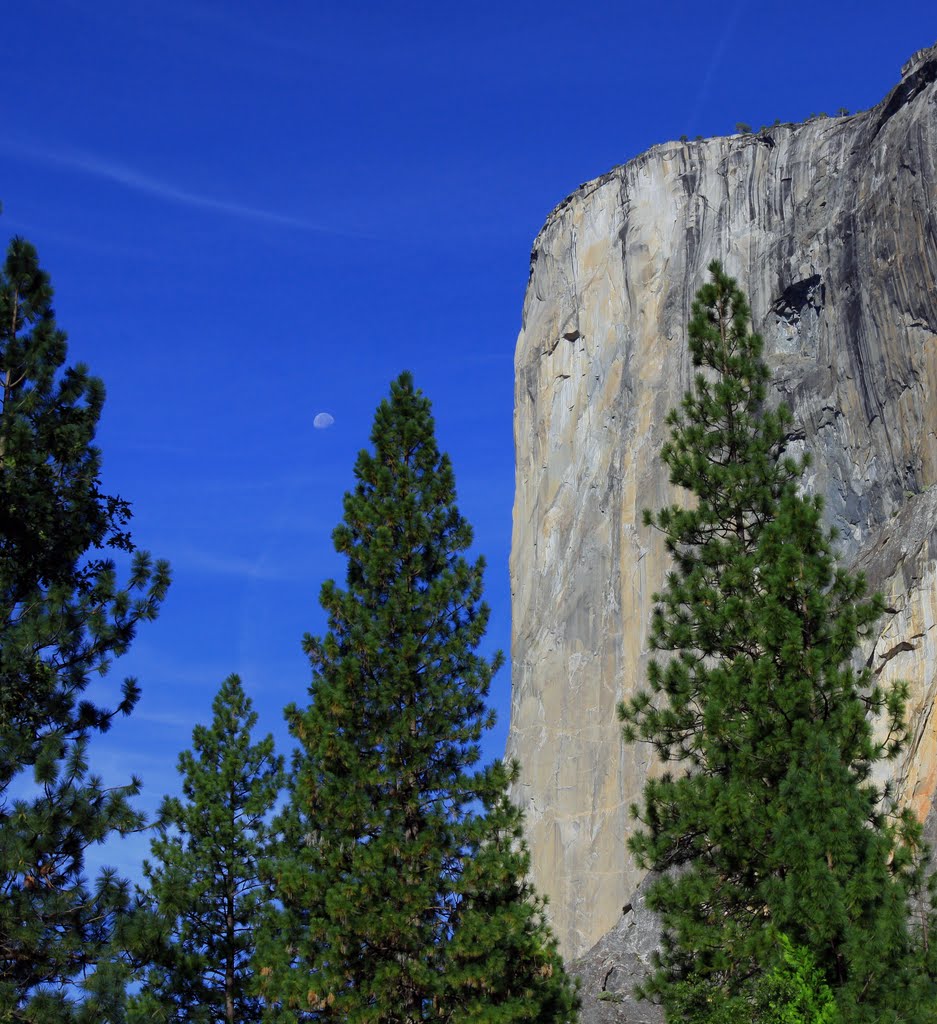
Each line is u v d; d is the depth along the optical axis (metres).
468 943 28.91
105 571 28.55
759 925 27.77
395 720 32.25
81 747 26.17
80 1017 24.00
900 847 27.42
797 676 29.69
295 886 30.08
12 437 29.17
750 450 33.88
